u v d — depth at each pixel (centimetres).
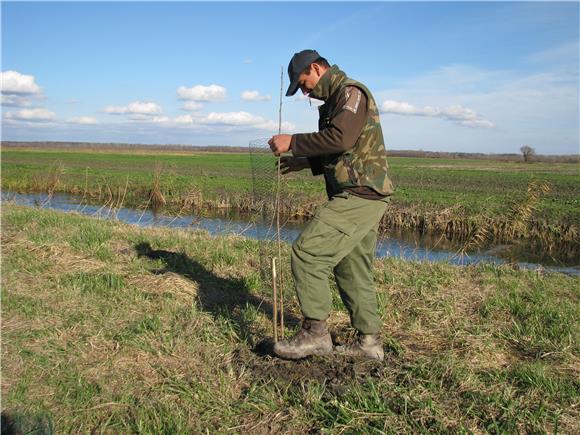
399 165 4869
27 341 370
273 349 353
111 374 330
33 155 5372
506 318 450
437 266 634
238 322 416
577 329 414
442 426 271
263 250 453
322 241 326
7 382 313
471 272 622
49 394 303
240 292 515
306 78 330
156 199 1889
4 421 276
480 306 474
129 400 300
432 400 296
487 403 295
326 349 347
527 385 321
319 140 315
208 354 358
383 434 264
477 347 376
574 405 296
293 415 285
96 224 857
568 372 342
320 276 333
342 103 319
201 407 298
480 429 274
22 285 488
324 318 343
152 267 584
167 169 3362
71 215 1002
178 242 725
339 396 301
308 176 2611
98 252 617
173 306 448
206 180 2522
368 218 332
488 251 1186
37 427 270
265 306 471
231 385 322
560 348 379
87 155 5797
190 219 1514
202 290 508
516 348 390
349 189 327
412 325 421
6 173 2656
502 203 1650
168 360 353
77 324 402
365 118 321
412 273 590
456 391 310
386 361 350
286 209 1526
